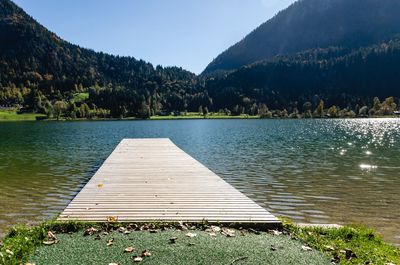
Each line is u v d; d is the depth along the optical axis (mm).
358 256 4969
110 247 5109
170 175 10875
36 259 4680
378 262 4781
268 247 5219
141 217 6434
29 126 68562
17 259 4668
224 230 5922
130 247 5094
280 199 10766
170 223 6141
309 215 9102
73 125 72812
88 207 7055
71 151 24078
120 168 12430
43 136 40156
